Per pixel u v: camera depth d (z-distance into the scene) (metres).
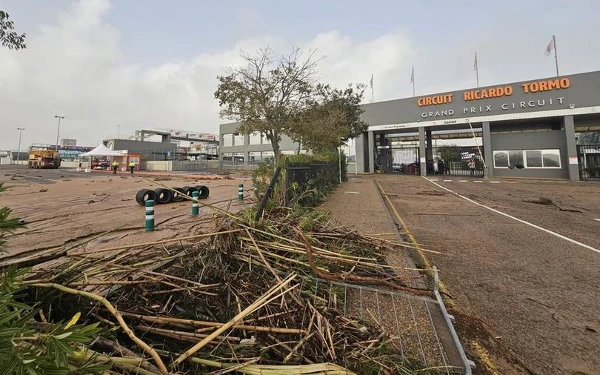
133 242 4.67
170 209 8.41
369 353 1.93
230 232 2.96
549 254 4.63
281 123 16.89
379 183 20.20
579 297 3.12
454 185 18.88
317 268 2.85
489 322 2.63
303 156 9.84
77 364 1.31
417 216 8.05
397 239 5.07
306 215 4.64
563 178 23.66
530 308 2.89
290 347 1.83
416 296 2.81
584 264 4.16
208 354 1.72
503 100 25.59
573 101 22.92
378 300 2.83
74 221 6.54
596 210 9.20
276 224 3.74
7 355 1.01
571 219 7.66
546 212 8.81
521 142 25.55
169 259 2.79
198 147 72.81
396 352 2.03
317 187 9.49
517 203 10.87
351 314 2.51
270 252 2.97
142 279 2.48
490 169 26.27
